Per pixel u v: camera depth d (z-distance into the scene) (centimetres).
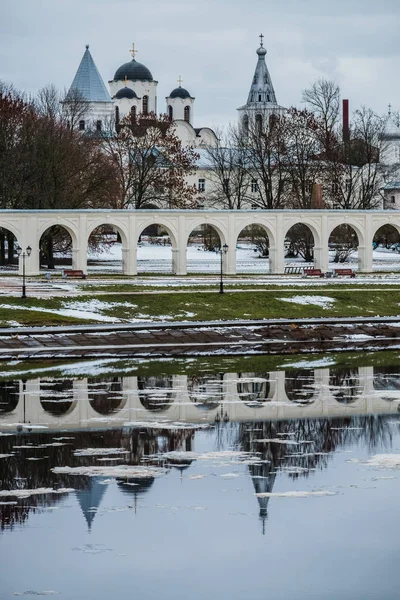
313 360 8688
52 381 7531
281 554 4181
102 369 8081
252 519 4525
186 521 4500
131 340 9369
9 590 3881
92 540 4300
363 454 5506
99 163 17150
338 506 4681
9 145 15975
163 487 4925
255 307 11350
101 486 4944
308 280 13512
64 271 13462
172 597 3828
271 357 8850
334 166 18950
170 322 10256
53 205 15488
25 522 4475
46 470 5191
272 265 14788
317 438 5859
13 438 5847
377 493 4847
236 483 4991
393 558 4150
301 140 19375
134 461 5366
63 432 5994
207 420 6322
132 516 4553
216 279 13512
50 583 3931
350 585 3928
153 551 4200
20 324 9812
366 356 8938
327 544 4275
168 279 13412
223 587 3906
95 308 10719
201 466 5272
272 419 6362
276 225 14712
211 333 9744
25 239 13575
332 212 14850
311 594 3856
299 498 4775
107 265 17025
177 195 19712
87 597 3828
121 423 6228
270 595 3850
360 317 11194
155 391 7206
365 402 6875
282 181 18838
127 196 19500
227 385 7462
